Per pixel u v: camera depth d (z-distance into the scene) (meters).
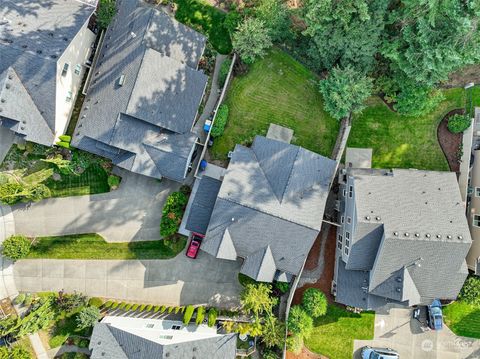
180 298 40.62
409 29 33.56
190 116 37.66
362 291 37.41
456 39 32.22
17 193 37.69
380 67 38.91
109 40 38.28
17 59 34.34
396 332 40.69
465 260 36.19
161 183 40.47
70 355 40.28
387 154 40.28
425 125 40.25
